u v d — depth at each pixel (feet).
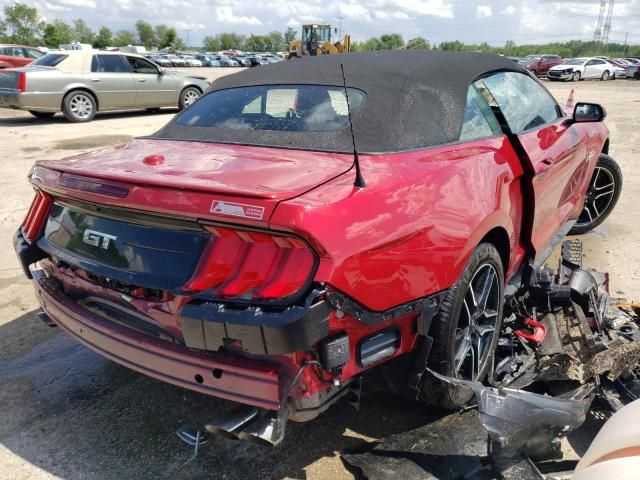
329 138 8.46
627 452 4.60
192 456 7.63
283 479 7.61
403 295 6.96
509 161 9.68
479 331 8.82
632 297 12.59
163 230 6.77
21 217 18.79
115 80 41.11
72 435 8.52
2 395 9.47
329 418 8.73
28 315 12.36
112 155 8.70
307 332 5.84
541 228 11.48
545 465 7.46
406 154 8.14
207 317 6.08
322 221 5.97
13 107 38.55
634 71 106.63
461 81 9.73
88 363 10.45
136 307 7.00
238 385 6.34
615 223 17.92
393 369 7.84
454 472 7.30
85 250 7.61
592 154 14.29
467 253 7.84
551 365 8.57
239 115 9.75
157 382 9.84
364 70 9.61
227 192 6.08
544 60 113.50
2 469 7.81
